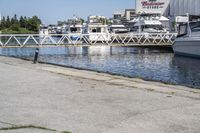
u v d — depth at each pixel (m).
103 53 50.03
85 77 14.22
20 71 15.72
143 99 9.66
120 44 50.31
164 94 10.48
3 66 17.80
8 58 23.19
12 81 12.65
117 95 10.20
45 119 7.42
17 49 54.00
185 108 8.59
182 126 7.05
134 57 43.53
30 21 162.62
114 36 54.25
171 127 6.97
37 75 14.41
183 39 39.44
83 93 10.44
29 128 6.75
